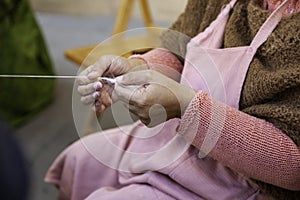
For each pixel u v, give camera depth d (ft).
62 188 4.05
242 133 3.06
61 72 8.71
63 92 8.14
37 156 6.53
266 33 3.17
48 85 7.75
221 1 3.66
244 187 3.35
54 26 10.87
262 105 3.16
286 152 3.06
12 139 1.73
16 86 7.04
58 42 10.03
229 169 3.38
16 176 1.64
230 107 3.15
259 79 3.14
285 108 3.05
